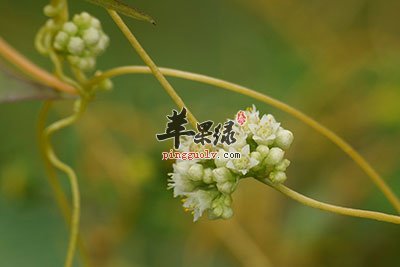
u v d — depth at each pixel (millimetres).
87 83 204
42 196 255
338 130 286
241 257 265
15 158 261
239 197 269
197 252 261
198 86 289
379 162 277
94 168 267
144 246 260
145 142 274
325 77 294
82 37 200
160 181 260
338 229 262
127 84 287
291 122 284
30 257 248
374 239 262
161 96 283
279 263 265
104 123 275
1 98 194
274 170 177
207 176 177
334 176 273
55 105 271
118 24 188
